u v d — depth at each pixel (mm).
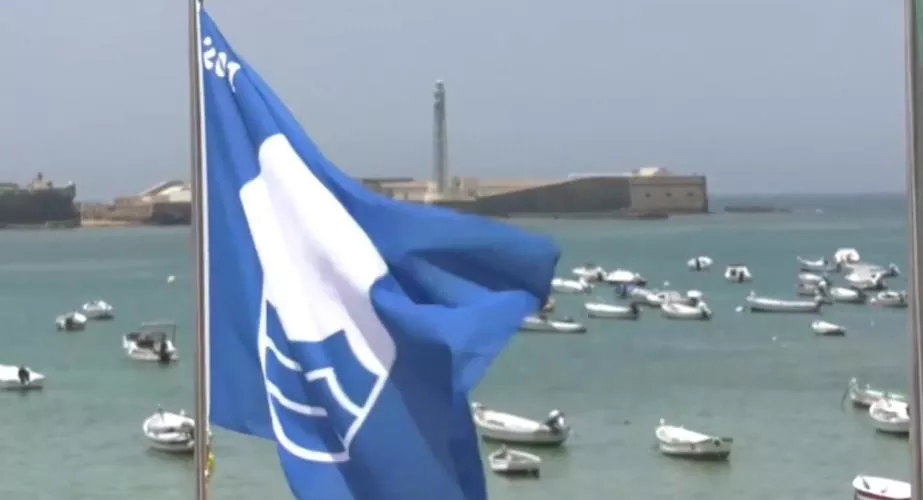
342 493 26438
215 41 27219
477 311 25906
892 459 139750
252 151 27078
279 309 26844
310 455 26594
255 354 27125
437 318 25797
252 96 27016
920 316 26359
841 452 142875
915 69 26125
